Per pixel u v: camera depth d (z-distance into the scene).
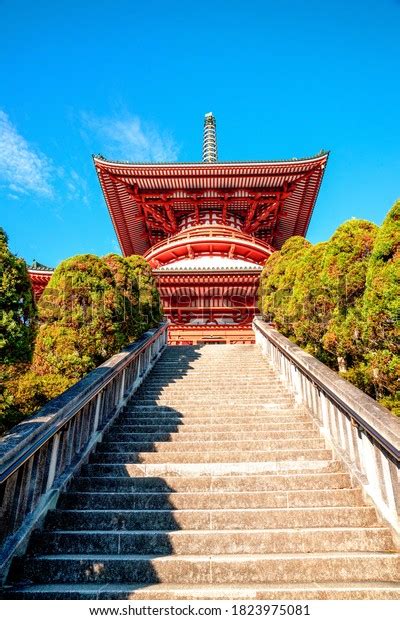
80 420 5.72
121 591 3.36
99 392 6.29
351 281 6.49
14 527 3.82
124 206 28.84
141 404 8.25
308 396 7.16
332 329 6.87
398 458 3.55
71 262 8.11
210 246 26.00
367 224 7.05
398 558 3.70
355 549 3.95
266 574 3.63
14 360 4.42
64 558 3.72
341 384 5.43
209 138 46.94
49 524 4.31
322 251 8.25
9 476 3.46
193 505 4.67
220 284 20.42
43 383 6.57
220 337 20.98
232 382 9.81
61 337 7.24
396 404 5.11
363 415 4.44
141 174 25.56
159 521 4.35
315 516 4.34
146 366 10.90
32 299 4.68
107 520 4.35
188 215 30.23
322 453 5.64
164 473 5.39
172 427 6.79
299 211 29.27
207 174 25.61
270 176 25.69
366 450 4.72
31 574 3.64
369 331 5.29
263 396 8.50
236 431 6.68
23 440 3.74
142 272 13.40
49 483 4.58
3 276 4.29
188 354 13.59
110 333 8.09
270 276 12.53
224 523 4.34
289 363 8.84
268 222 30.55
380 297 5.04
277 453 5.68
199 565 3.68
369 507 4.38
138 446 6.10
